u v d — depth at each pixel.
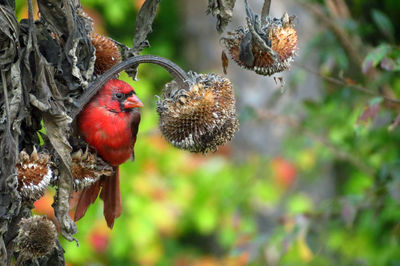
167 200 12.64
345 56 9.40
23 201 4.20
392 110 8.04
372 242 10.53
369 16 10.93
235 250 8.37
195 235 16.27
